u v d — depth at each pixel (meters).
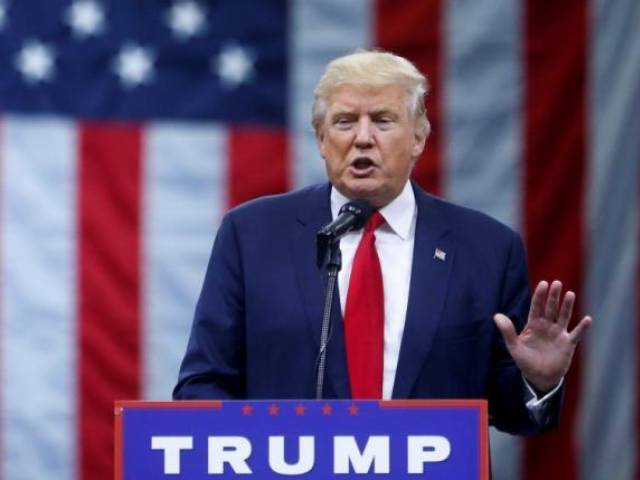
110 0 13.63
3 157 13.28
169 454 5.95
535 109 13.62
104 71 13.52
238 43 13.65
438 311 6.94
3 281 13.15
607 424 13.41
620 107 13.59
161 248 13.36
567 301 6.57
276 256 7.11
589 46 13.65
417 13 13.70
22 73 13.45
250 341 6.99
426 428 5.92
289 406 5.94
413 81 6.97
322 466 5.92
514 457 13.41
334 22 13.70
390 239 7.12
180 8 13.65
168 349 13.28
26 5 13.55
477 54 13.69
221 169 13.50
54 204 13.28
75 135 13.38
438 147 13.61
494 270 7.16
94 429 13.18
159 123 13.48
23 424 13.13
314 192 7.35
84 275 13.25
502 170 13.58
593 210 13.53
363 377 6.80
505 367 7.09
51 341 13.18
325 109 6.96
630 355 13.42
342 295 6.96
